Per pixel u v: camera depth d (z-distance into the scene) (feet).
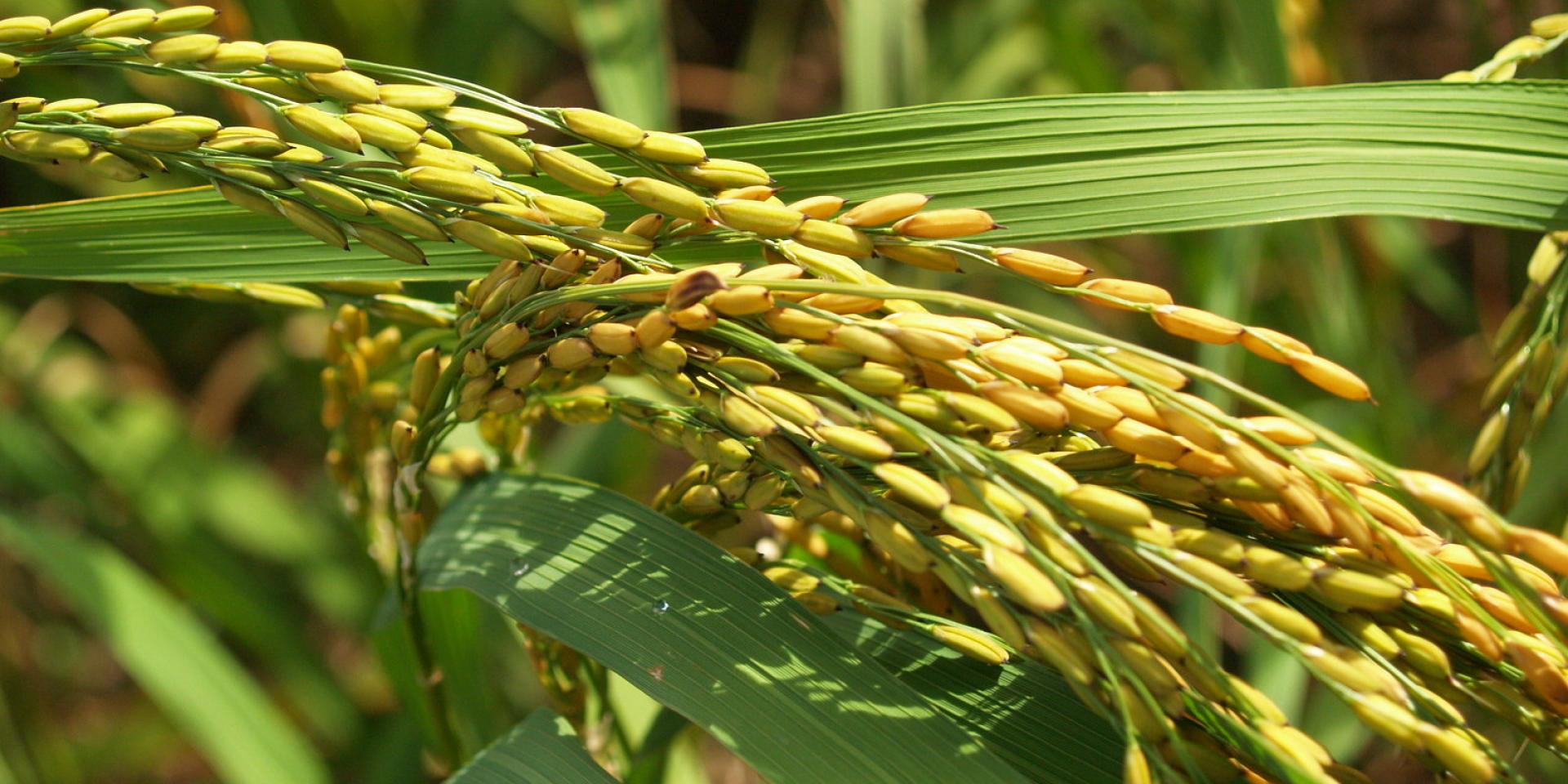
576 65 2.91
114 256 1.11
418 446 1.07
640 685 1.02
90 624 2.27
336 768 1.91
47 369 2.02
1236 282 1.58
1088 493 0.95
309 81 1.00
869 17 1.58
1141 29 2.18
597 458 1.66
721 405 0.98
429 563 1.11
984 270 1.12
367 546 1.24
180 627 1.54
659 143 1.00
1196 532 0.96
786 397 0.97
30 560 2.06
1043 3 2.02
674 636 1.03
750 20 3.08
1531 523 1.56
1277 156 1.10
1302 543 0.99
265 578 2.15
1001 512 0.95
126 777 2.16
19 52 1.01
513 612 1.05
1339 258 1.71
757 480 1.02
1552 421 1.54
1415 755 0.96
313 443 2.34
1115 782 1.04
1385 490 1.11
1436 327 2.51
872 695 1.01
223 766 1.53
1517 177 1.09
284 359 2.01
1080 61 2.05
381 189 1.01
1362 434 1.77
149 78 1.63
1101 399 0.97
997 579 0.95
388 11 1.74
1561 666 0.96
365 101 1.00
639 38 1.47
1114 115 1.10
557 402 1.08
